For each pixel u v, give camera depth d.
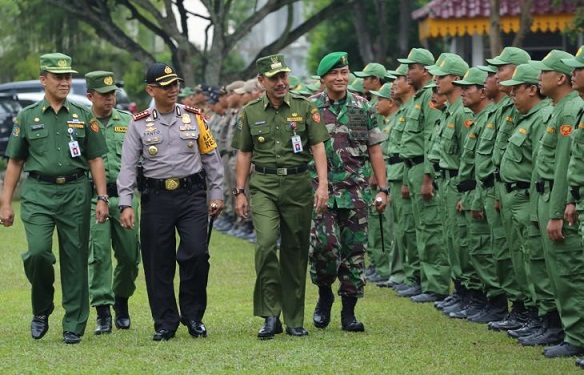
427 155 18.50
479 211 16.84
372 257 21.56
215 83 49.38
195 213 15.18
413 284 19.80
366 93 22.09
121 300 16.56
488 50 39.19
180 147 15.09
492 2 30.27
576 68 13.17
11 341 15.45
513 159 14.92
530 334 15.31
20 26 62.91
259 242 15.26
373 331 15.98
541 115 14.62
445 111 17.84
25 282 22.30
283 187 15.35
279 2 49.94
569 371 13.09
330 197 15.66
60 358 14.12
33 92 51.94
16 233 31.42
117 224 16.22
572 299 13.89
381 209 16.14
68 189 15.03
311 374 13.09
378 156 16.06
